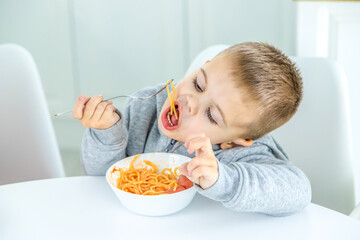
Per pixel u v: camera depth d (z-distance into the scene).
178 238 0.76
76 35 2.59
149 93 1.26
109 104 0.96
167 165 0.97
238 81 0.91
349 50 2.09
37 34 2.61
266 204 0.80
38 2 2.55
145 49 2.58
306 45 2.12
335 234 0.78
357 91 2.10
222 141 1.00
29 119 1.39
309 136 1.33
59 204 0.86
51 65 2.66
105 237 0.76
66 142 2.74
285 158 1.07
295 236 0.77
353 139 2.04
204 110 0.94
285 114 0.99
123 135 1.02
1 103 1.39
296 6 2.11
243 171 0.80
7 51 1.40
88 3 2.54
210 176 0.74
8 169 1.42
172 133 1.00
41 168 1.40
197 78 0.96
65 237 0.75
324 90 1.31
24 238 0.75
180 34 2.52
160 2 2.49
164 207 0.81
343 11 2.04
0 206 0.85
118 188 0.90
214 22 2.48
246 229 0.79
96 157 1.02
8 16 2.59
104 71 2.64
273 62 0.96
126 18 2.54
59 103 2.71
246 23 2.46
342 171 1.30
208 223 0.81
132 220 0.81
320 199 1.33
